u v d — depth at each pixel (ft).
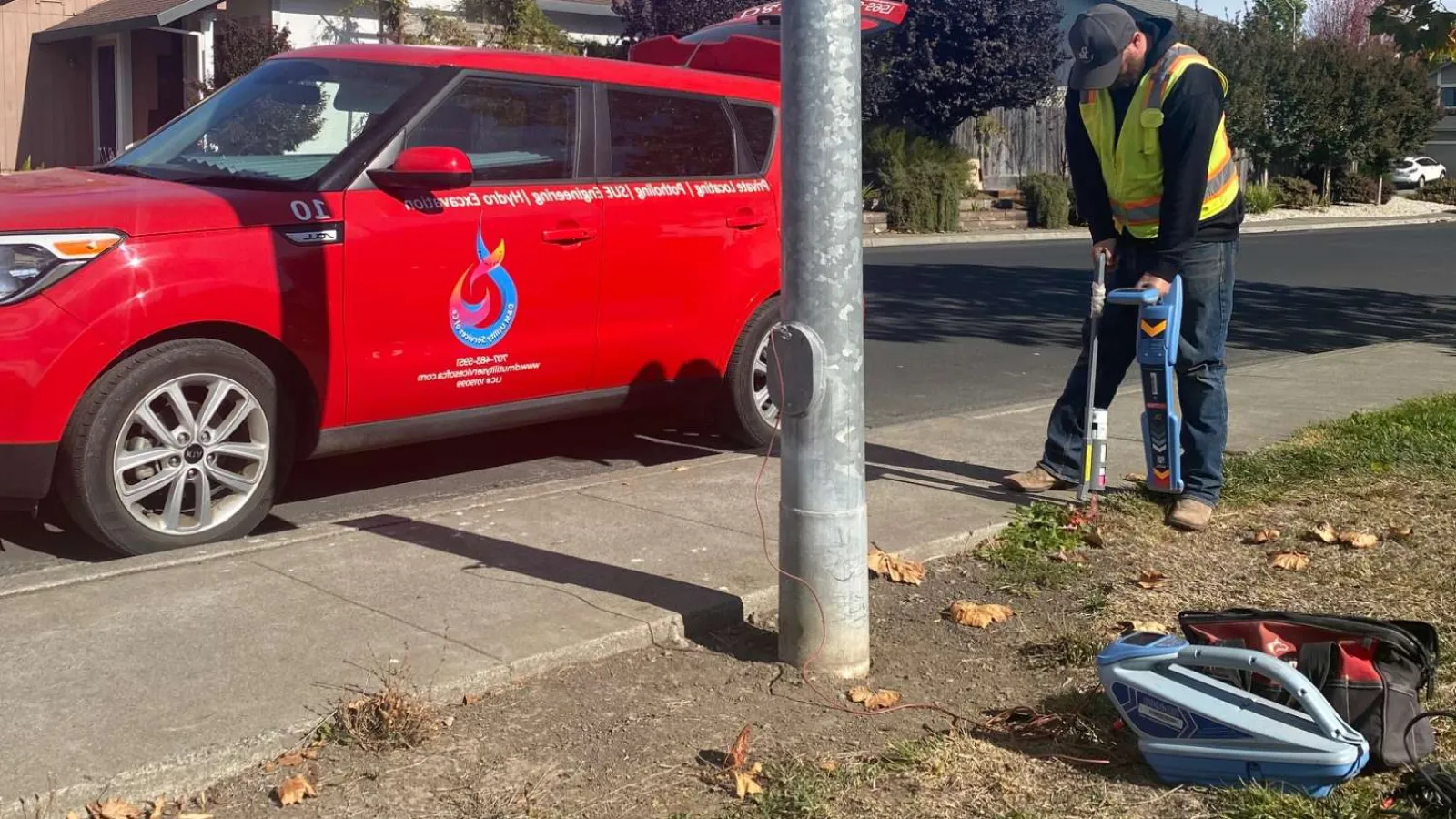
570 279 20.51
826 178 13.00
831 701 13.24
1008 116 104.88
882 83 88.43
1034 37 91.86
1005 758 12.00
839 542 13.65
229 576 15.85
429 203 18.99
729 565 16.65
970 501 19.93
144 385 16.60
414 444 24.54
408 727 12.08
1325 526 18.54
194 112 20.70
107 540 16.67
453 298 19.20
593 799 11.19
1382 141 132.26
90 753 11.28
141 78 66.28
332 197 18.13
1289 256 76.74
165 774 11.14
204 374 17.10
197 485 17.35
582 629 14.37
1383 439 23.54
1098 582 16.88
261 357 17.95
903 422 27.37
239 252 17.22
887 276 57.67
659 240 21.65
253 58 59.57
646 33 75.10
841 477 13.57
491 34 68.80
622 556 16.94
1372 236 98.02
